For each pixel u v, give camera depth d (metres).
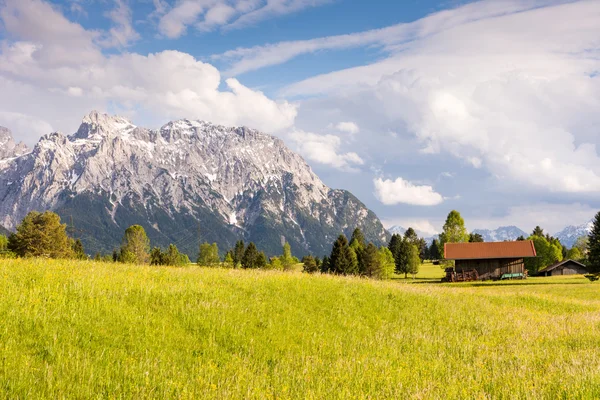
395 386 10.07
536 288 61.69
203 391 9.13
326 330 16.55
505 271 88.50
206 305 15.80
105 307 13.77
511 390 9.88
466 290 33.84
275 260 116.00
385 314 20.20
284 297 19.50
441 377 11.41
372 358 13.02
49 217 63.88
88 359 10.29
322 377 10.80
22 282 14.78
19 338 10.87
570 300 33.47
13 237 62.28
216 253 137.62
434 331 18.30
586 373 10.69
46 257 23.55
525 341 16.91
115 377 9.66
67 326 11.97
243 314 16.06
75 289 14.70
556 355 13.98
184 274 20.80
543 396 9.24
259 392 9.30
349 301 20.91
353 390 9.80
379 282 27.34
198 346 12.84
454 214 109.56
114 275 18.06
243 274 23.16
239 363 11.77
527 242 90.81
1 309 12.05
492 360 13.52
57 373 9.25
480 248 90.81
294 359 12.81
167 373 10.16
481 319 21.53
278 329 15.48
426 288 29.72
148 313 14.20
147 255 95.69
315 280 23.81
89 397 8.51
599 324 21.88
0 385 8.32
